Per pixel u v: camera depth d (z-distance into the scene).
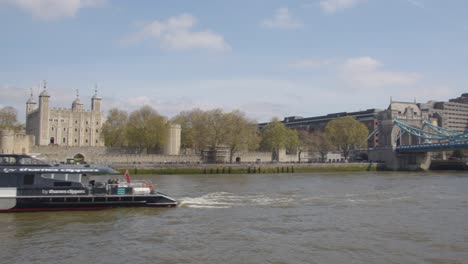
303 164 129.50
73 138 173.50
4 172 39.44
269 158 154.00
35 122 170.38
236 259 25.77
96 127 178.62
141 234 31.91
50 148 113.00
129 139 129.50
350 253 27.14
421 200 51.12
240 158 147.12
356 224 35.88
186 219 37.56
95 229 33.50
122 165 103.00
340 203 48.03
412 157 151.75
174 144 133.75
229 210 42.41
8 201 39.34
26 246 28.55
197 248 28.11
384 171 142.38
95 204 41.62
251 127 136.88
